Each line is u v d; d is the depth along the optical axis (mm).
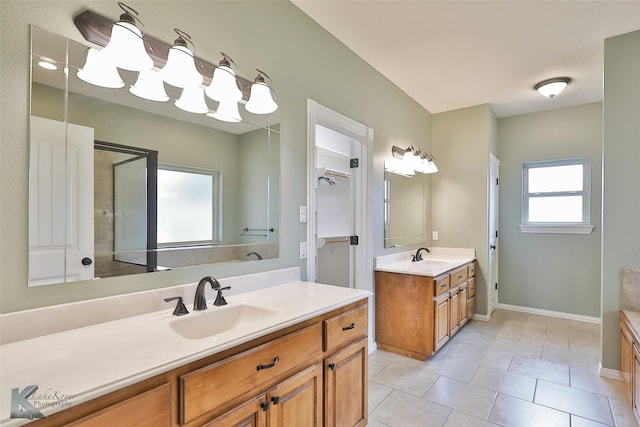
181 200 1556
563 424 1886
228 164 1753
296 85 2145
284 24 2061
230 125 1768
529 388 2291
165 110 1499
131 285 1360
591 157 3896
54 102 1164
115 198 1324
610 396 2176
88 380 789
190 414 949
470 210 3996
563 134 4055
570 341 3197
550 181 4191
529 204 4328
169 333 1122
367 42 2564
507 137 4422
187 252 1564
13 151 1073
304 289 1839
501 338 3289
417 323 2801
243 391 1104
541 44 2582
